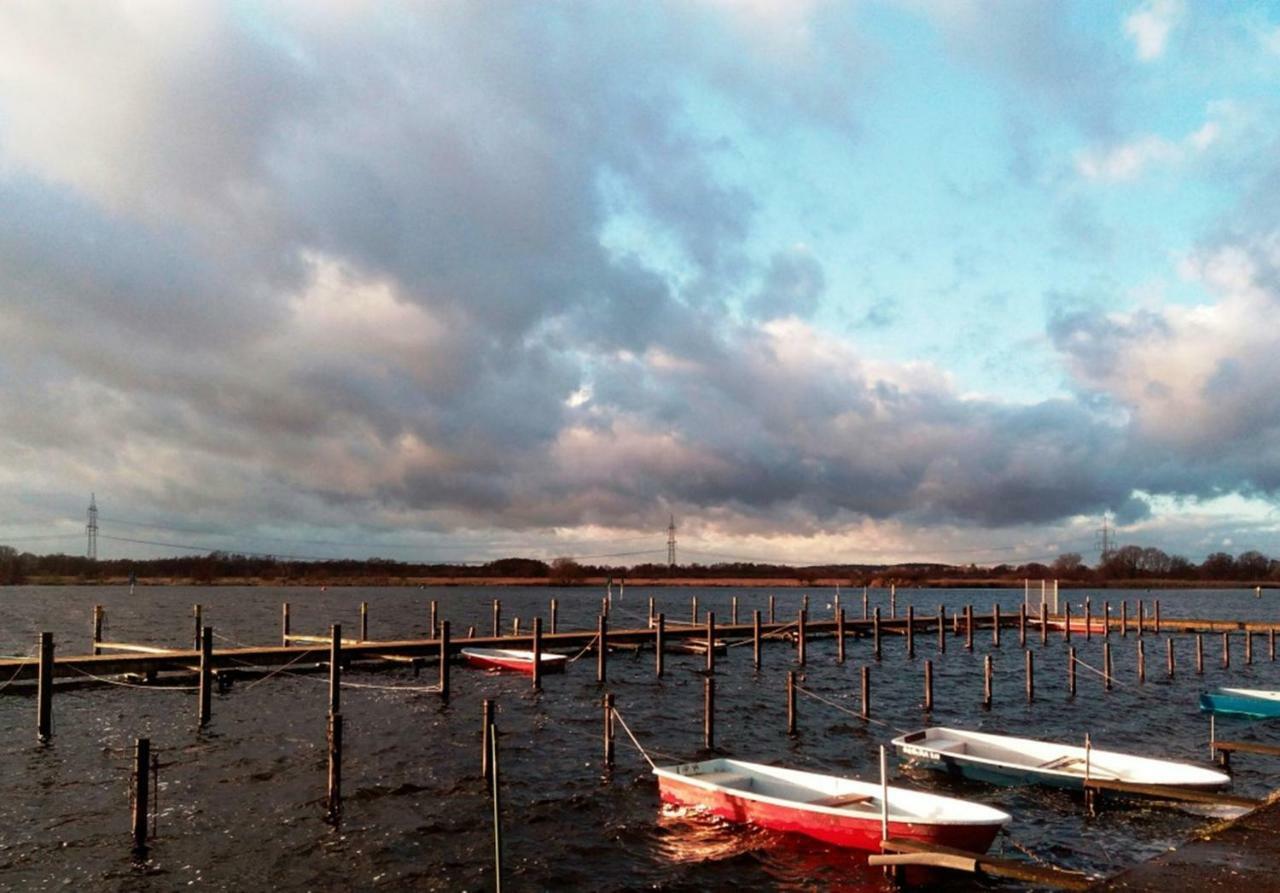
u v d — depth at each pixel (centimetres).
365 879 1867
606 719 2734
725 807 2161
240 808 2316
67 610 11469
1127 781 2269
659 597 17612
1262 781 2684
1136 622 8381
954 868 1753
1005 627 8381
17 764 2752
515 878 1875
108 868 1916
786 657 5934
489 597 17012
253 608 12125
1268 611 12900
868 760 2919
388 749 2964
